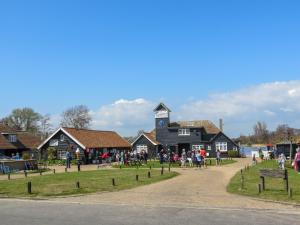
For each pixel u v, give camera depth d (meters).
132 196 21.66
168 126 86.50
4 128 77.75
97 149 71.38
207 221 15.08
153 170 40.25
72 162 61.94
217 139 84.44
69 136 69.00
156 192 23.14
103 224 14.99
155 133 87.44
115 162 67.25
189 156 57.41
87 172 39.41
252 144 119.00
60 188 25.12
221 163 55.47
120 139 83.44
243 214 16.25
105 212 17.27
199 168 44.56
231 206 18.02
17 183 28.80
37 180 31.00
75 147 68.38
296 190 21.91
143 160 60.22
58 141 69.94
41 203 20.06
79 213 17.16
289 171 36.38
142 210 17.53
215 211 16.98
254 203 18.69
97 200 20.53
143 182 28.27
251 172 35.91
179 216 16.09
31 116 109.00
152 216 16.20
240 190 22.75
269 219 15.23
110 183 27.69
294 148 73.19
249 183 26.05
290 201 18.73
